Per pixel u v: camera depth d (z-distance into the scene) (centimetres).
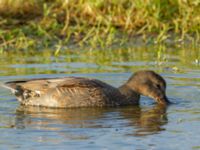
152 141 1224
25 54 1900
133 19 2095
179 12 2112
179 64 1777
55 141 1227
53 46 1981
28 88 1491
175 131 1280
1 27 2052
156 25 2077
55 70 1712
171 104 1479
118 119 1366
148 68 1736
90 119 1368
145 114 1407
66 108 1468
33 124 1327
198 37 2022
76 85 1484
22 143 1219
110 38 1980
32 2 2148
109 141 1225
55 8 2147
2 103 1492
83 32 2053
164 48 1947
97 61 1809
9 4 2139
